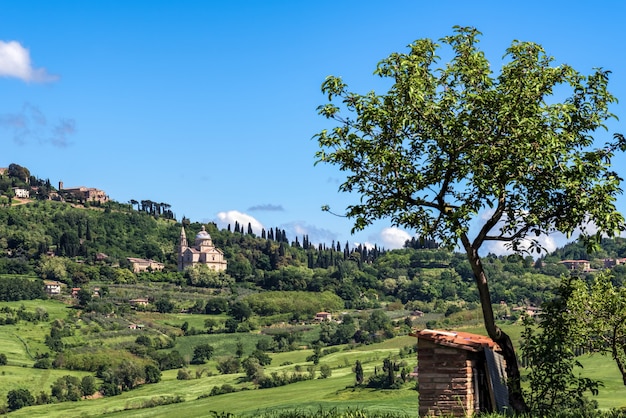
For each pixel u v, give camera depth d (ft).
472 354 78.54
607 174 83.76
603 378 350.43
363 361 616.80
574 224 82.74
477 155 79.56
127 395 557.74
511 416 73.10
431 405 77.05
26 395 526.16
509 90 82.17
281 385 535.19
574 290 89.35
